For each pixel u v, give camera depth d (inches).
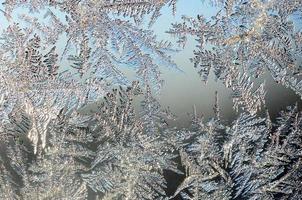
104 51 9.0
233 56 9.2
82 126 9.1
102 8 9.0
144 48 9.1
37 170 9.2
